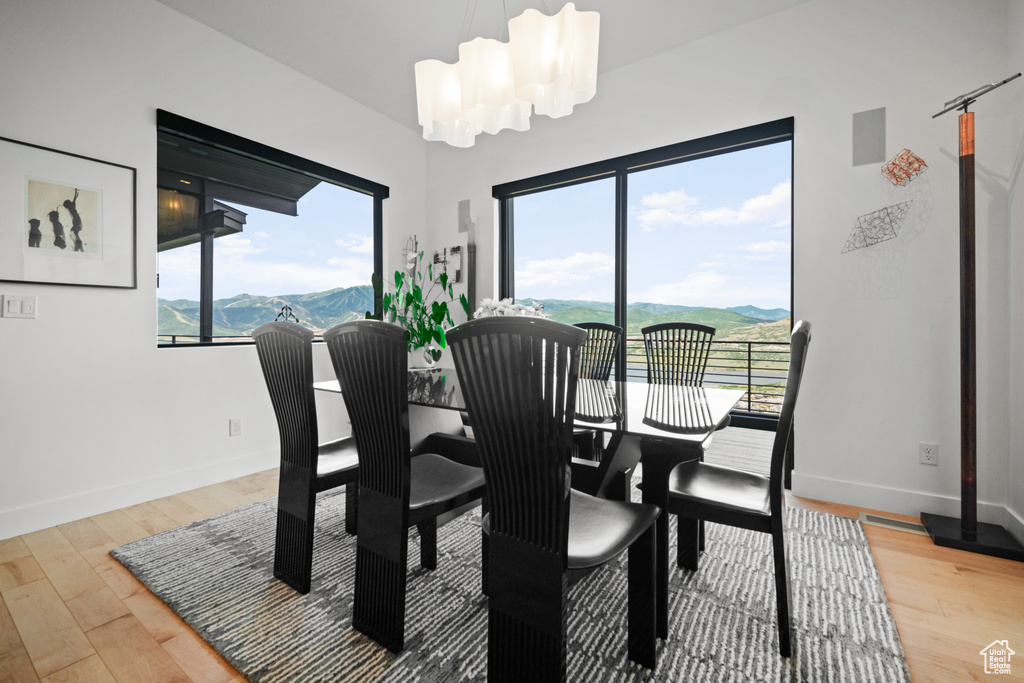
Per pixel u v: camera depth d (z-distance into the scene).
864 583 1.66
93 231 2.32
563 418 0.95
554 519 1.01
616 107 3.26
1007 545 1.87
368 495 1.39
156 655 1.31
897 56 2.31
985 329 2.10
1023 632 1.39
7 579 1.71
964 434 1.98
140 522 2.23
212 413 2.83
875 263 2.36
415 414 2.25
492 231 3.98
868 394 2.38
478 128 2.05
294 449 1.67
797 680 1.19
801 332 1.23
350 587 1.66
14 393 2.10
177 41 2.64
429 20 2.77
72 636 1.39
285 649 1.33
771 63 2.67
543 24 1.66
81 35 2.27
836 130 2.46
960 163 1.99
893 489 2.32
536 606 1.06
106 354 2.38
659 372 2.53
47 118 2.17
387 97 3.69
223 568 1.79
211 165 3.05
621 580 1.73
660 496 1.36
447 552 1.95
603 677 1.22
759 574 1.73
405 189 4.20
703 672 1.23
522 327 0.93
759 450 3.68
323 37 2.92
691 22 2.75
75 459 2.28
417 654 1.31
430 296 4.36
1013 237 2.02
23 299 2.12
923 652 1.30
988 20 2.12
